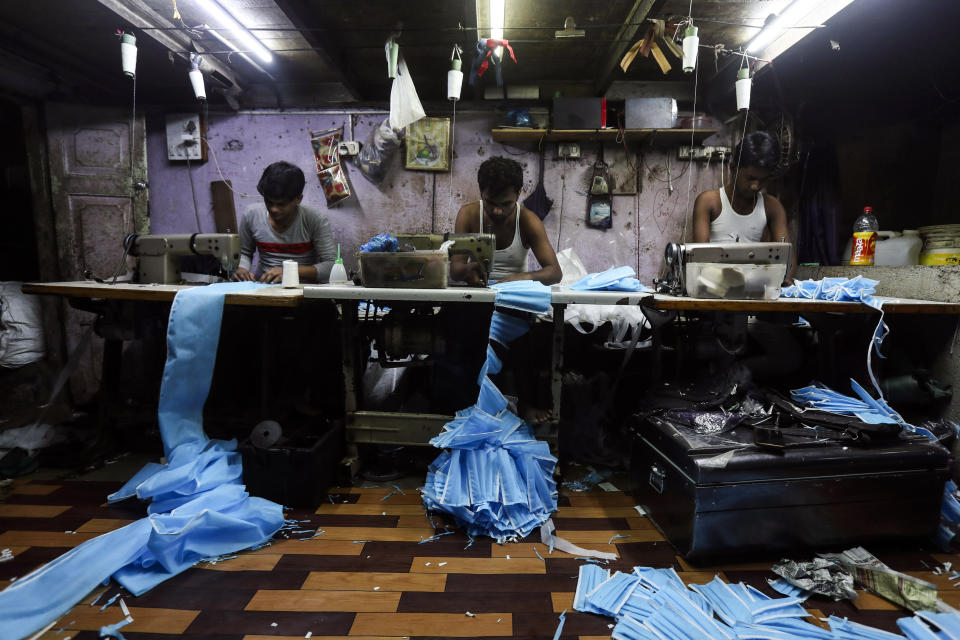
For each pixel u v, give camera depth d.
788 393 2.14
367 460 2.37
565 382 2.80
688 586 1.49
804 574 1.50
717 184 3.83
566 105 3.53
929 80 3.19
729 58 3.30
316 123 3.87
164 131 3.89
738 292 1.98
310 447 2.02
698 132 3.54
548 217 3.90
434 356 2.24
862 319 2.19
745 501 1.55
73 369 2.39
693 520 1.54
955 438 2.06
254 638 1.26
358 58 3.35
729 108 3.78
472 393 2.38
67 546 1.67
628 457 2.45
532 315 1.99
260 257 3.04
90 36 2.88
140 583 1.45
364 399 2.81
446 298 1.91
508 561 1.62
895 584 1.42
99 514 1.88
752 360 2.60
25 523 1.80
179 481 1.76
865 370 2.27
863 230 2.89
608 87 3.61
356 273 2.16
